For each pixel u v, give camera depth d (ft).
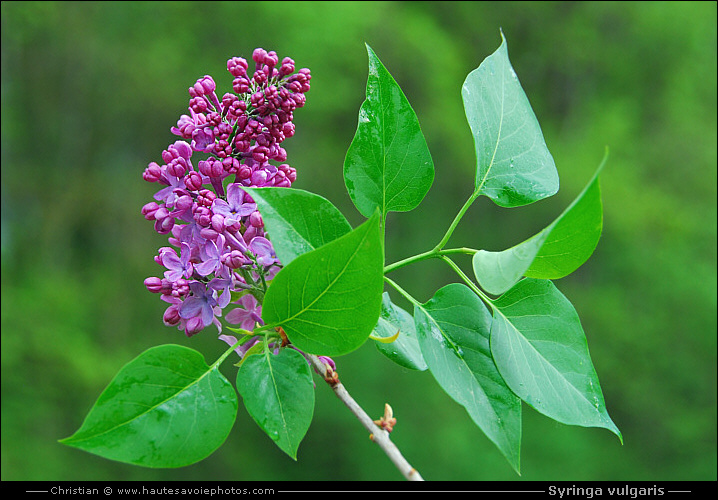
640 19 67.00
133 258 48.39
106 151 50.60
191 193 4.51
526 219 59.31
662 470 52.95
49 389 40.68
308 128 54.49
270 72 4.66
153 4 49.42
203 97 4.69
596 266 61.31
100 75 48.78
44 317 42.91
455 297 4.43
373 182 4.59
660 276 58.80
